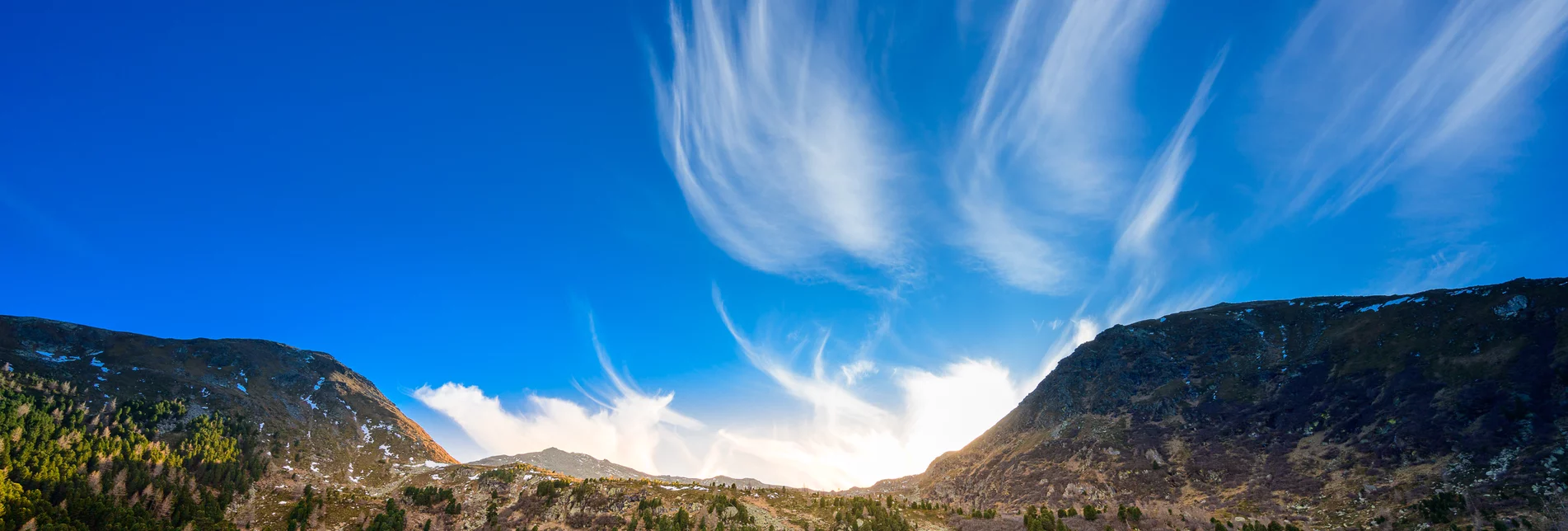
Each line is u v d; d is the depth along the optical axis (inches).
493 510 5989.2
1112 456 7204.7
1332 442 5885.8
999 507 7204.7
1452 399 5428.2
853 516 5487.2
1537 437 4552.2
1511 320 5999.0
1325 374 7027.6
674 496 5974.4
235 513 5497.1
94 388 7406.5
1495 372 5467.5
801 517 5541.3
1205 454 6604.3
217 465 6077.8
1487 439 4778.5
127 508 4827.8
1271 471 5846.5
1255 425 6791.3
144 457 5782.5
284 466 7258.9
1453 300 6860.2
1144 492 6333.7
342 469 7824.8
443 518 5984.3
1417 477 4741.6
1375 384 6333.7
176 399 7780.5
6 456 4857.3
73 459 5241.1
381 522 5492.1
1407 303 7362.2
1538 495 3939.5
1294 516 4943.4
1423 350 6358.3
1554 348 5369.1
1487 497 4116.6
